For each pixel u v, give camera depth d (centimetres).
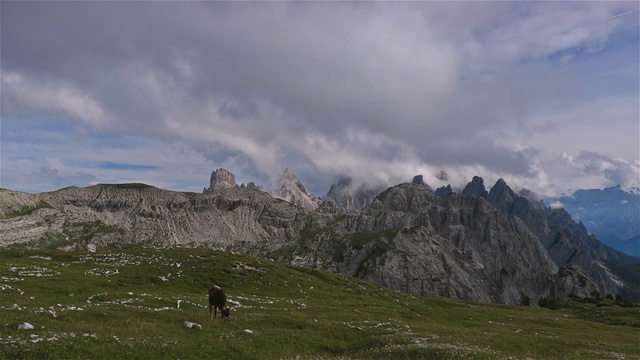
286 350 3691
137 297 5734
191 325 3838
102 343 2769
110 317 3934
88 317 3816
